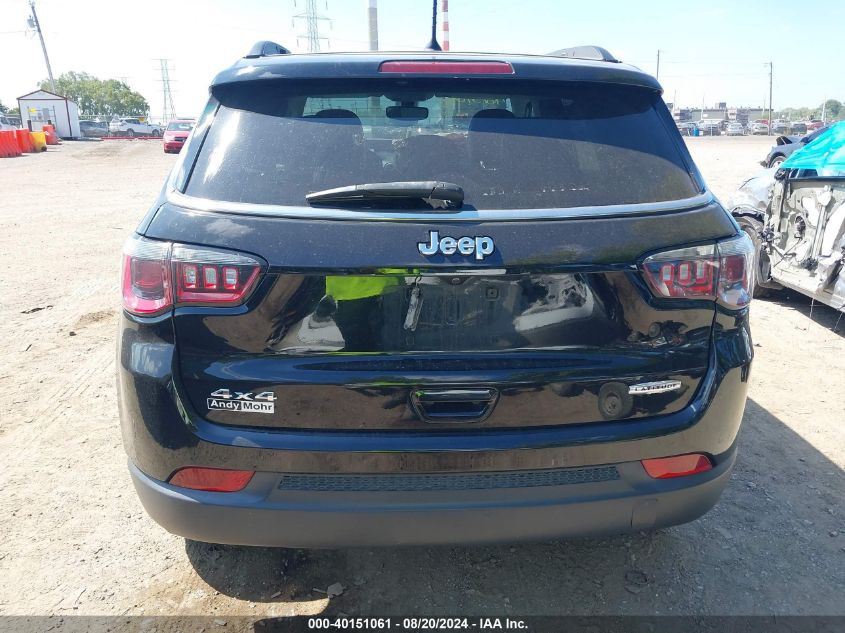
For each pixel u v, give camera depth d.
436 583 2.70
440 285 2.00
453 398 2.05
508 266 1.99
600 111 2.35
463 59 2.32
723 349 2.21
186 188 2.14
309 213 2.01
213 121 2.29
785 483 3.43
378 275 1.98
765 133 71.81
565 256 2.02
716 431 2.23
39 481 3.41
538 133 2.26
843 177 5.22
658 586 2.68
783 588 2.67
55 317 6.11
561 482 2.12
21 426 3.99
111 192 15.77
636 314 2.10
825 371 4.89
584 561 2.83
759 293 6.82
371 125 2.23
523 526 2.12
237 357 2.03
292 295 1.99
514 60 2.34
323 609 2.55
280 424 2.05
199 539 2.19
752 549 2.91
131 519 3.11
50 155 29.81
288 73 2.26
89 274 7.70
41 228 10.69
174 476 2.11
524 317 2.04
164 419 2.06
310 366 2.03
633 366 2.12
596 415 2.12
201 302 2.00
